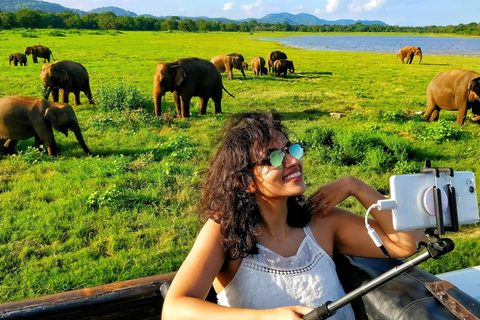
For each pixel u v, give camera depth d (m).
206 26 137.88
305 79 25.53
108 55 36.97
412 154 9.30
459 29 170.25
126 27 129.75
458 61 41.19
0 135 9.38
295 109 15.24
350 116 13.73
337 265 2.35
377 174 8.20
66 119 9.34
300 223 2.13
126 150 9.80
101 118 12.42
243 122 1.99
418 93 19.81
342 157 8.85
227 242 1.95
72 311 2.27
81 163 8.84
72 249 5.52
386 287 2.04
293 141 2.00
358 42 95.94
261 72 29.06
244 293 1.98
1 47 43.53
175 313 1.75
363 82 23.83
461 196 1.53
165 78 13.40
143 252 5.40
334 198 2.23
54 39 58.62
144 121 12.46
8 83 20.52
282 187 1.93
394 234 2.14
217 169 2.03
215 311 1.71
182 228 6.06
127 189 7.40
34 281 4.77
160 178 7.64
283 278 1.98
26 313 2.20
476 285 2.66
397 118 13.45
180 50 46.09
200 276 1.88
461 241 5.64
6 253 5.38
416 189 1.50
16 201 6.81
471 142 10.41
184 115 14.14
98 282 4.82
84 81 16.16
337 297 2.06
